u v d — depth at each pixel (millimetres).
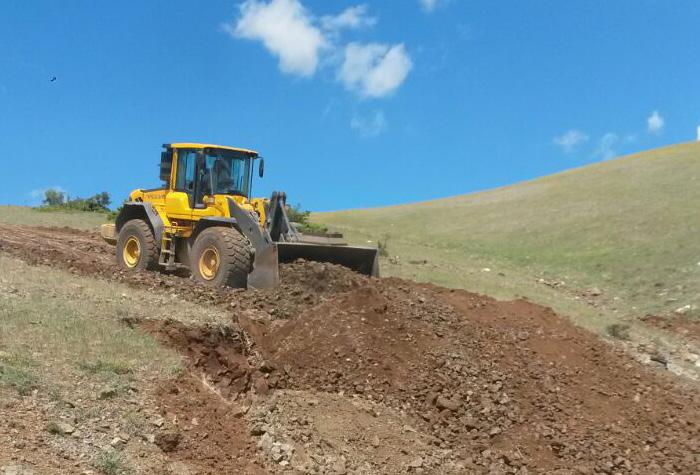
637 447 10180
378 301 11883
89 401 6953
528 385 11031
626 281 25156
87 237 22812
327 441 8148
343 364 10234
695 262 25141
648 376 13508
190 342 9156
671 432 10984
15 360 7312
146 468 6234
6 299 9547
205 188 14812
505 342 12430
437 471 8242
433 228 42469
